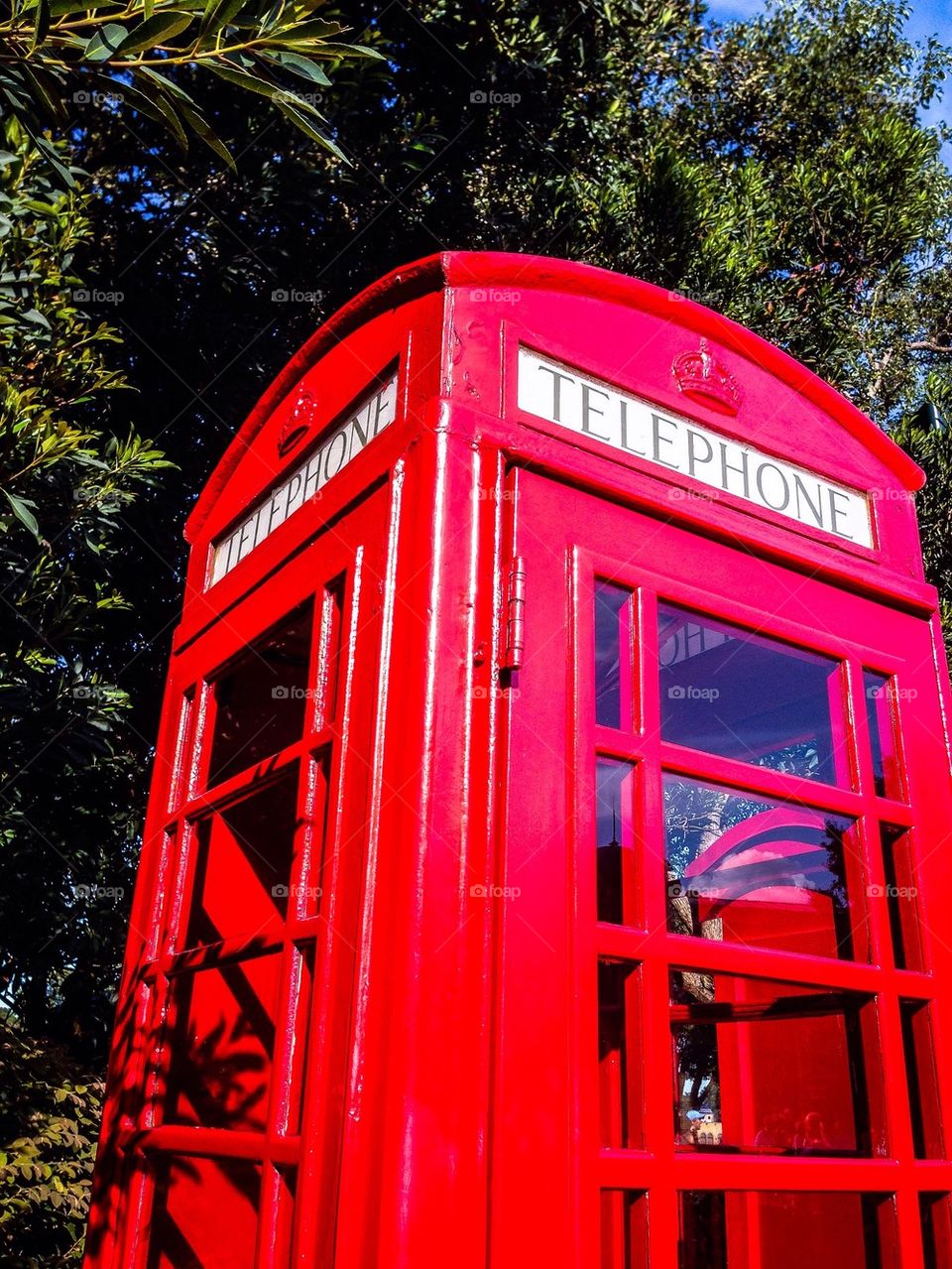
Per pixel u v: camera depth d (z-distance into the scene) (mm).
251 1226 2053
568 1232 1312
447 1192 1259
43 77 1977
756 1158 1549
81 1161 3785
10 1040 4160
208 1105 2107
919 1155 1840
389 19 6043
